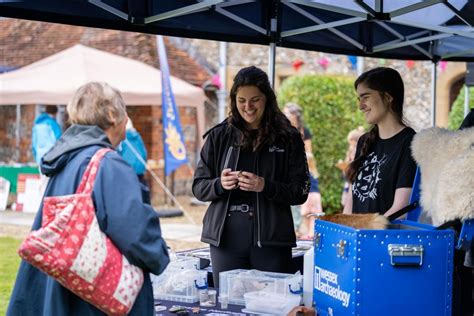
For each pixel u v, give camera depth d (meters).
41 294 2.12
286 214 2.95
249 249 2.93
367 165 3.05
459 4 3.85
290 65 12.10
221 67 12.56
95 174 2.02
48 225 1.95
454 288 2.49
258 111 2.90
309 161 7.28
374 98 2.97
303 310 2.37
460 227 2.44
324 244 2.34
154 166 11.80
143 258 1.99
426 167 2.55
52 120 10.09
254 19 4.06
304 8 4.16
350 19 3.94
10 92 9.80
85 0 3.40
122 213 1.97
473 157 2.26
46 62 10.47
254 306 2.49
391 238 2.13
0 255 7.50
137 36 12.52
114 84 9.98
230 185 2.82
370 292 2.12
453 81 10.89
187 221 10.29
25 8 3.22
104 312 2.02
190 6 3.50
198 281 2.68
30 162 12.24
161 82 10.08
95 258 1.95
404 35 4.69
